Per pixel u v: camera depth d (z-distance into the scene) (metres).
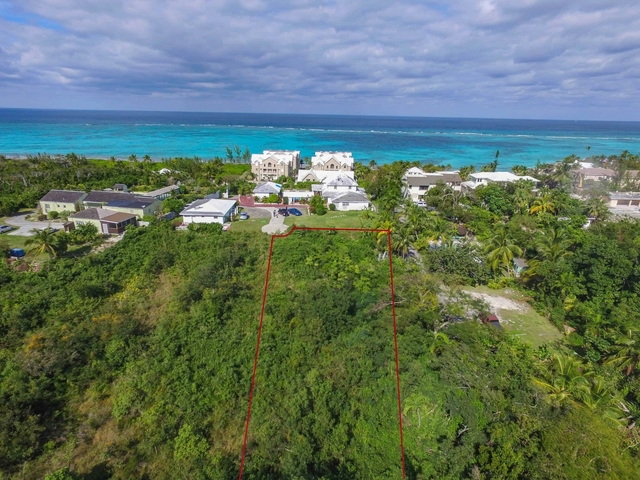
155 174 100.31
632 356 28.39
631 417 24.95
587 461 21.27
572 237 50.78
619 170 99.12
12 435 24.11
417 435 26.08
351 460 24.97
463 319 35.78
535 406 24.44
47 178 89.50
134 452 24.84
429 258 47.41
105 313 36.41
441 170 121.50
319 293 39.25
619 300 38.09
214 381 29.80
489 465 22.83
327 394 28.73
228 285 40.38
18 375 27.70
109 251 48.50
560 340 36.19
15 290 39.47
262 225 63.78
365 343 32.97
